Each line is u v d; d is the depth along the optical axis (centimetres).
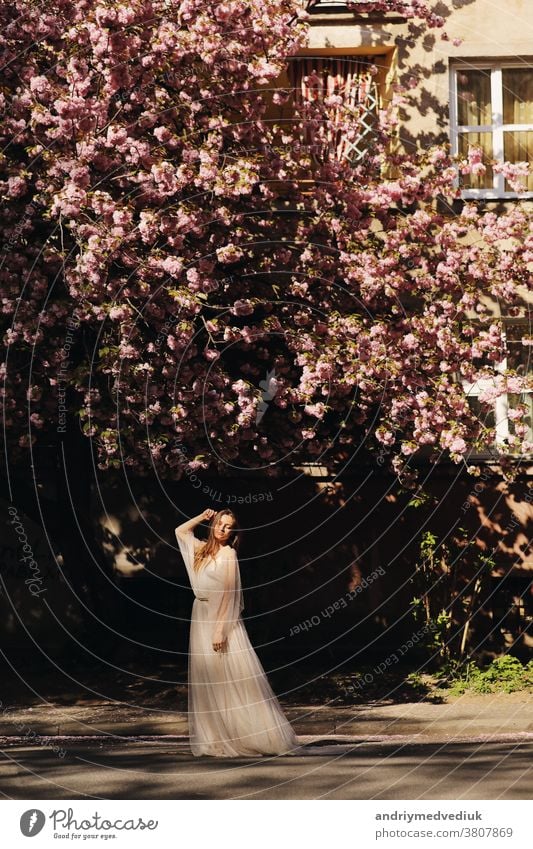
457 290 1249
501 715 1043
